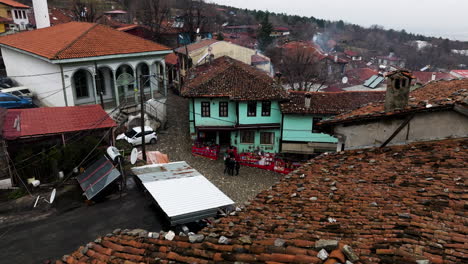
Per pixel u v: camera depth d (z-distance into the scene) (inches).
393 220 237.1
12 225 594.2
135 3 3447.3
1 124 799.7
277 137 1233.4
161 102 1392.7
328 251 194.2
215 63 1544.0
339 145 498.3
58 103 1176.8
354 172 379.9
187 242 247.0
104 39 1262.3
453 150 358.0
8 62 1526.8
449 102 381.7
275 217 291.9
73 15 2593.5
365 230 229.1
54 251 514.0
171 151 1171.3
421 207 251.8
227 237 245.4
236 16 5743.1
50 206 666.2
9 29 2151.8
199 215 584.1
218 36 2775.6
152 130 1208.2
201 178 719.1
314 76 2089.1
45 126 858.8
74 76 1203.9
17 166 775.1
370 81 2028.8
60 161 824.3
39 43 1286.9
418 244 196.7
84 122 916.0
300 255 195.6
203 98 1204.5
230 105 1225.4
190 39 2501.2
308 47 2549.2
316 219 270.4
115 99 1309.1
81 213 627.5
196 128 1219.2
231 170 1080.2
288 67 2113.7
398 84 437.7
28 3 3260.3
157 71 1433.3
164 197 619.5
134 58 1283.2
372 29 6422.2
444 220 226.4
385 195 293.0
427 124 406.3
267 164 1119.0
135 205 655.1
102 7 3627.0
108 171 718.5
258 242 225.6
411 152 389.4
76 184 760.3
